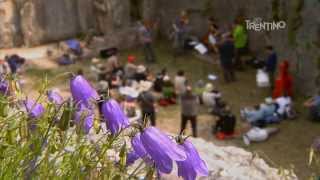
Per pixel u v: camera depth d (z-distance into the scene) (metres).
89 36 24.91
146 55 23.81
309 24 18.75
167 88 18.98
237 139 16.44
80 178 2.89
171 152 2.55
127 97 18.81
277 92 18.64
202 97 18.33
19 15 24.84
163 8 25.94
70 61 23.25
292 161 14.70
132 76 20.12
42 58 23.69
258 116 16.92
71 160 2.92
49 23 25.08
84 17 25.36
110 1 25.00
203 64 23.08
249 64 22.17
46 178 2.90
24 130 2.96
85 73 22.09
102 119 2.90
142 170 3.19
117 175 2.89
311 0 18.62
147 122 2.65
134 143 2.61
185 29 24.19
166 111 18.67
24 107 3.12
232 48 20.91
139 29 23.89
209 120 17.58
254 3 21.98
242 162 5.93
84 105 2.95
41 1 24.89
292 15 19.45
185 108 16.14
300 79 19.11
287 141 16.09
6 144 2.90
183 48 24.17
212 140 16.52
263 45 22.22
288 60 19.59
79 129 2.91
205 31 24.62
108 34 25.02
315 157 4.16
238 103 19.38
